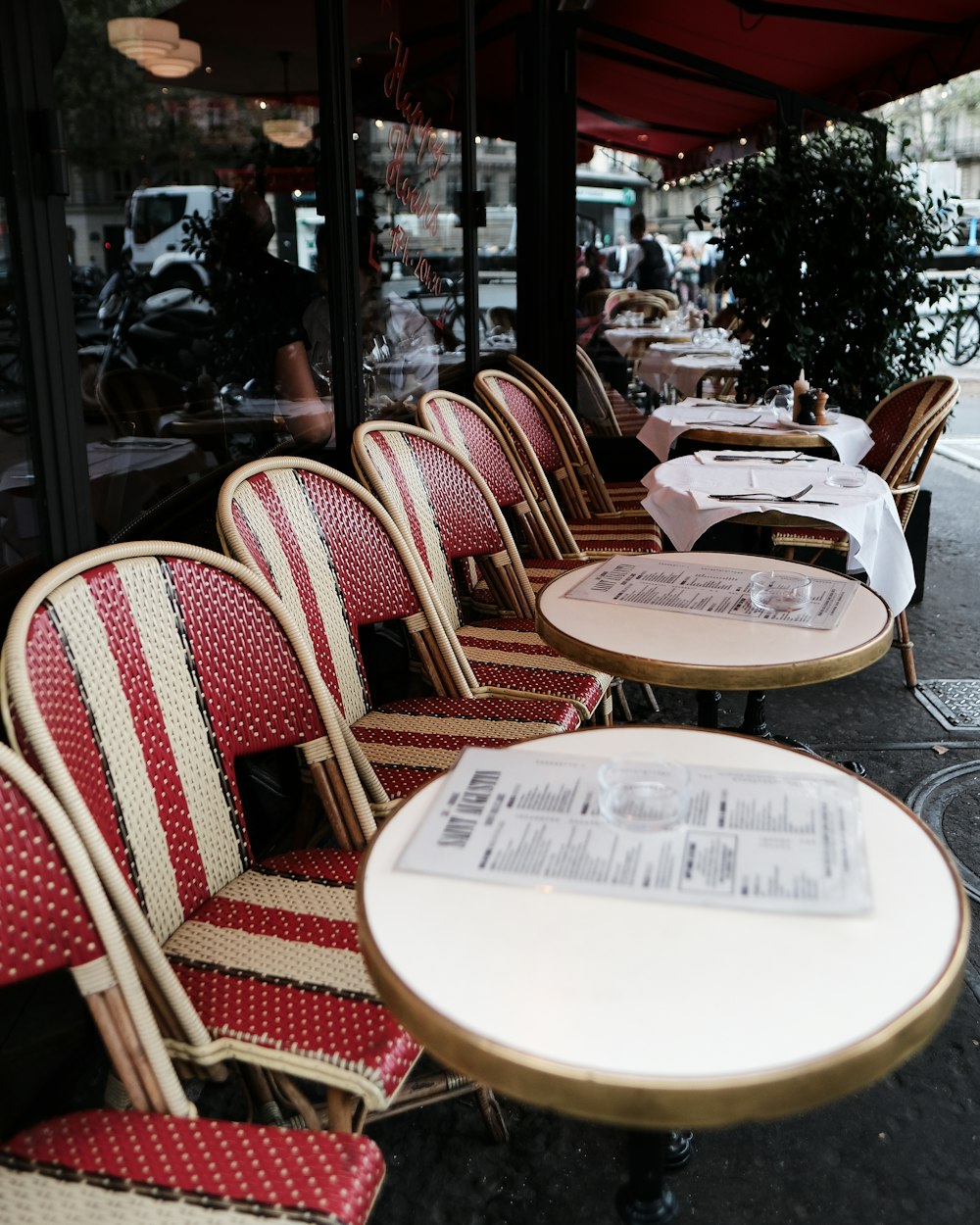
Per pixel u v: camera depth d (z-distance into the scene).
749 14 6.05
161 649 1.69
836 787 1.43
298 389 3.29
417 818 1.37
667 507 3.35
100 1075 2.06
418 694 2.98
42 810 1.25
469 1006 1.03
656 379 5.82
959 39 5.66
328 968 1.57
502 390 4.09
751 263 5.34
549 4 5.20
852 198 5.18
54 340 2.04
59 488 2.07
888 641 2.06
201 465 2.90
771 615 2.16
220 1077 1.50
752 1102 0.94
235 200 2.91
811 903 1.17
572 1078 0.94
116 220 2.46
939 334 5.53
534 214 5.43
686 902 1.17
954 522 6.46
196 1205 1.17
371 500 2.41
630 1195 1.58
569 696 2.54
